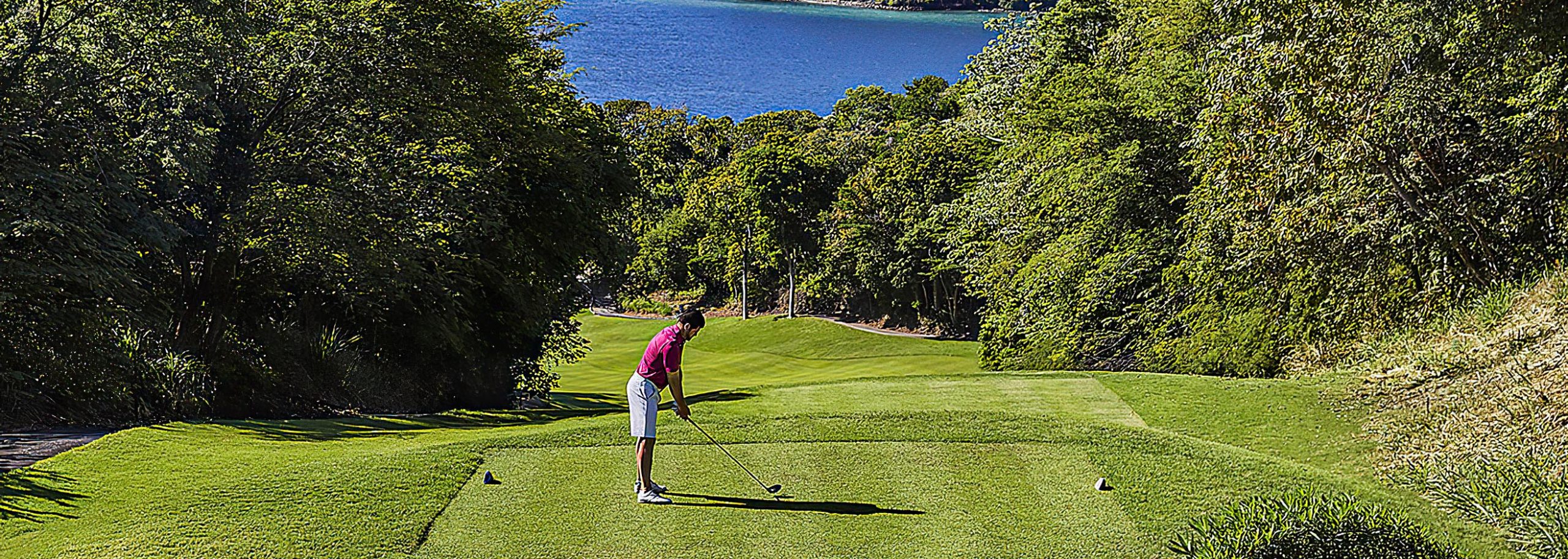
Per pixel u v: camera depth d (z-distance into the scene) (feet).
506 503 24.25
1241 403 40.96
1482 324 42.04
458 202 64.75
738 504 24.20
